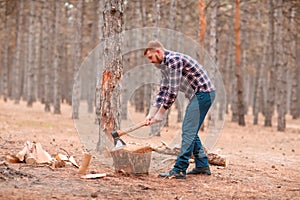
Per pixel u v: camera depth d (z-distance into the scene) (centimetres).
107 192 497
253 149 1115
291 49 2605
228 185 589
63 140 1034
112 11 785
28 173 557
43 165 628
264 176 682
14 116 1792
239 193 541
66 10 3073
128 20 2455
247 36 2855
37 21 3083
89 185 528
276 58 1889
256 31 2680
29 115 1914
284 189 579
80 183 534
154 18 1395
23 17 3147
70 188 503
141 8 2238
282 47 1969
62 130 1307
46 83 2264
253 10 2534
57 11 2291
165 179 606
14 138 992
